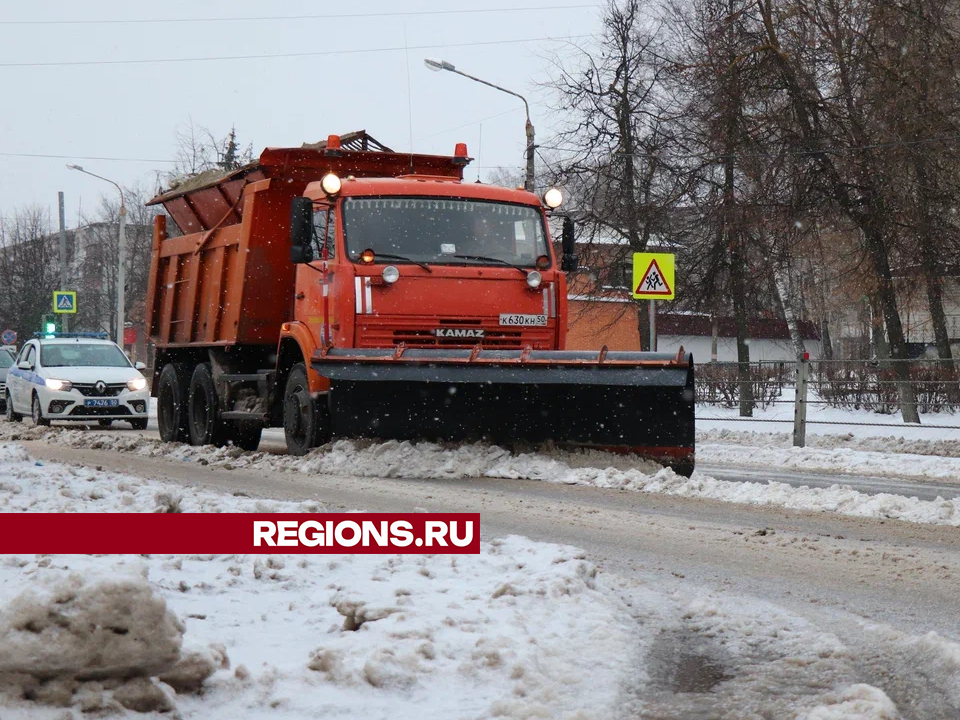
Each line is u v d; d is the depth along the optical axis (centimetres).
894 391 2008
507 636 489
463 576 636
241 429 1727
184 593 589
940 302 3133
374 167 1564
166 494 870
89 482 1079
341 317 1312
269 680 433
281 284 1599
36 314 6800
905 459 1622
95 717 381
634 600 626
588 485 1173
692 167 3338
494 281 1346
